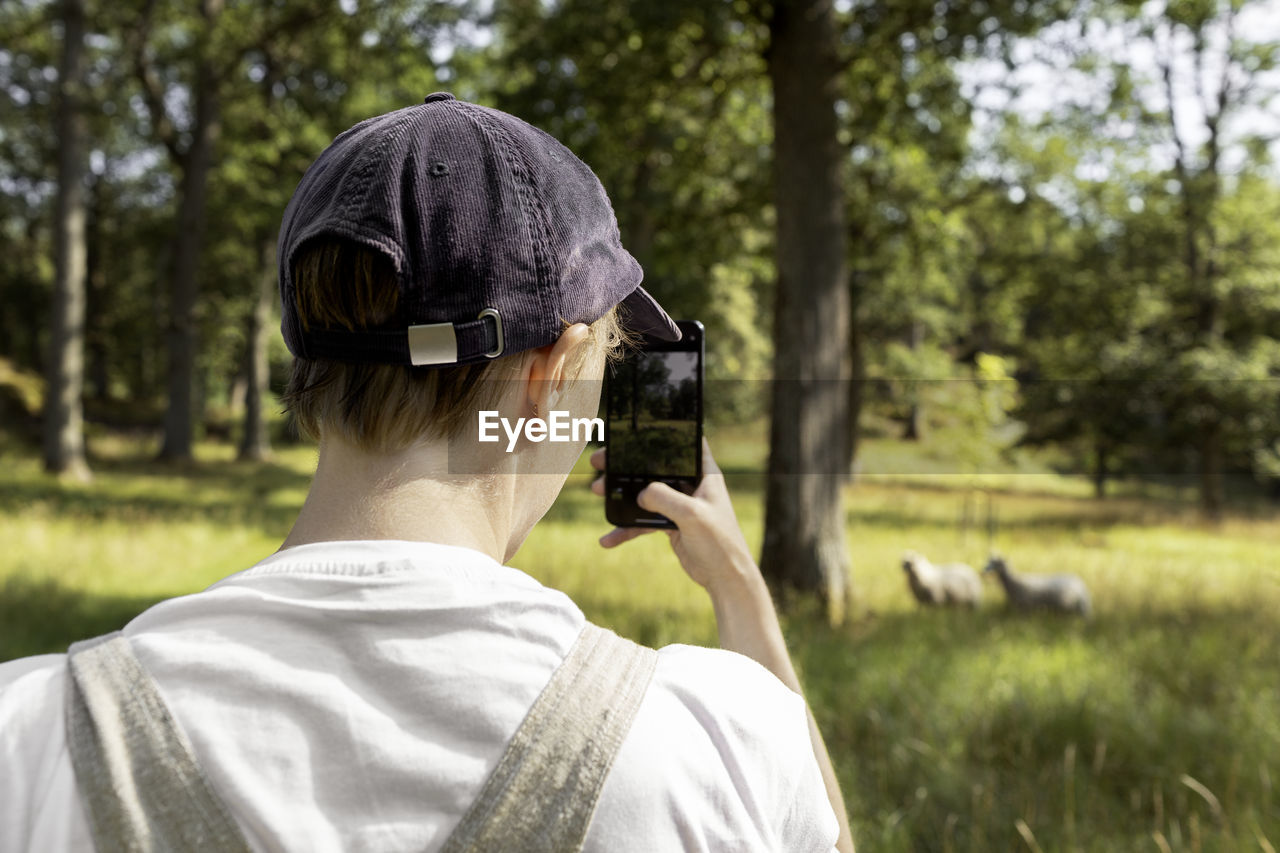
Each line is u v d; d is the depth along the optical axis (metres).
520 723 0.46
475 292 0.52
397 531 0.53
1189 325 20.36
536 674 0.48
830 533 7.06
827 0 7.34
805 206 7.18
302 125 18.92
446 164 0.54
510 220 0.54
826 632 6.18
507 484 0.56
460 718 0.46
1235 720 4.18
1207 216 18.77
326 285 0.53
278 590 0.50
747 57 8.79
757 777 0.50
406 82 16.02
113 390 40.84
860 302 20.72
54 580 7.34
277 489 16.45
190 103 21.98
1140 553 11.28
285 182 19.14
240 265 25.97
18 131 25.56
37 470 16.66
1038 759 3.87
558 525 10.10
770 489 7.16
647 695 0.50
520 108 8.20
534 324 0.54
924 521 14.16
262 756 0.44
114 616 6.61
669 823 0.46
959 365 24.98
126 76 18.64
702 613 6.27
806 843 0.52
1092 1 7.83
